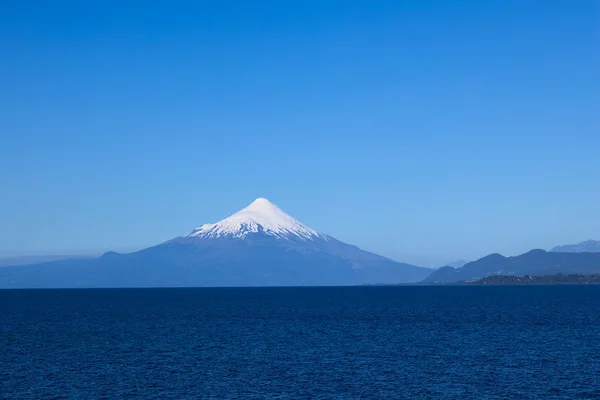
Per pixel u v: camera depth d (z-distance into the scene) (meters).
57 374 70.81
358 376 69.62
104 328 125.25
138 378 68.56
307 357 82.94
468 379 67.75
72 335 111.06
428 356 83.50
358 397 60.00
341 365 76.56
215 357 83.00
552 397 59.59
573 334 108.50
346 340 101.75
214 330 119.88
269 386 64.56
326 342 99.12
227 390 62.78
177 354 85.81
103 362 78.88
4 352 88.06
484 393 61.34
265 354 85.75
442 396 60.25
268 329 121.56
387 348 91.62
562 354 84.44
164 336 108.81
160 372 72.00
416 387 64.00
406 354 85.38
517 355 83.81
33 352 88.00
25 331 118.94
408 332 114.06
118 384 65.50
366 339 103.00
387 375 70.12
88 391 62.38
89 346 94.62
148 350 90.00
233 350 89.88
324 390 62.78
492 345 94.25
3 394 61.09
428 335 108.62
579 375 69.44
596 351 87.00
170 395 60.72
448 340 101.00
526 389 62.88
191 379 68.00
